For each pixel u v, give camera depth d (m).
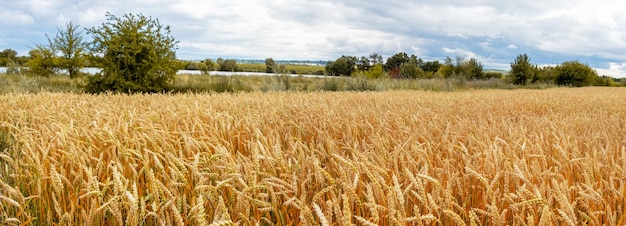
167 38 19.72
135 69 18.81
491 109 8.25
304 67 78.75
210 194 2.24
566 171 2.76
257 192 2.34
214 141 3.40
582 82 46.91
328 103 9.43
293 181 2.17
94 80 18.48
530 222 1.75
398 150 2.73
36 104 7.86
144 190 2.73
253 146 2.54
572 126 5.12
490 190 2.03
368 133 4.57
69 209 2.46
